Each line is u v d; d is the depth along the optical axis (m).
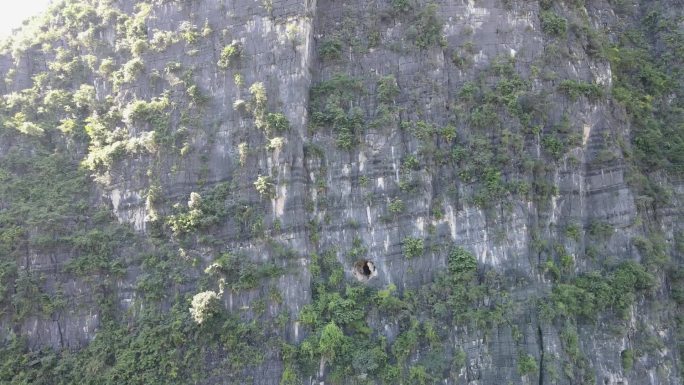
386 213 40.25
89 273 38.91
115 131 42.78
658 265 42.94
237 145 40.81
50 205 40.47
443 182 40.94
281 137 39.84
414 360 37.31
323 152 41.06
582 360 38.19
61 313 38.22
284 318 37.22
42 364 36.28
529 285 38.81
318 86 42.34
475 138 40.97
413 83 42.59
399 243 39.91
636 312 41.19
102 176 41.84
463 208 40.25
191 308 36.81
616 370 39.25
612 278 40.56
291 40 41.50
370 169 40.94
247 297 37.97
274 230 38.84
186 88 42.28
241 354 36.47
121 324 38.19
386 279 39.47
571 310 39.06
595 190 43.53
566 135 42.62
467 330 37.88
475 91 41.91
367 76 43.03
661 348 40.84
